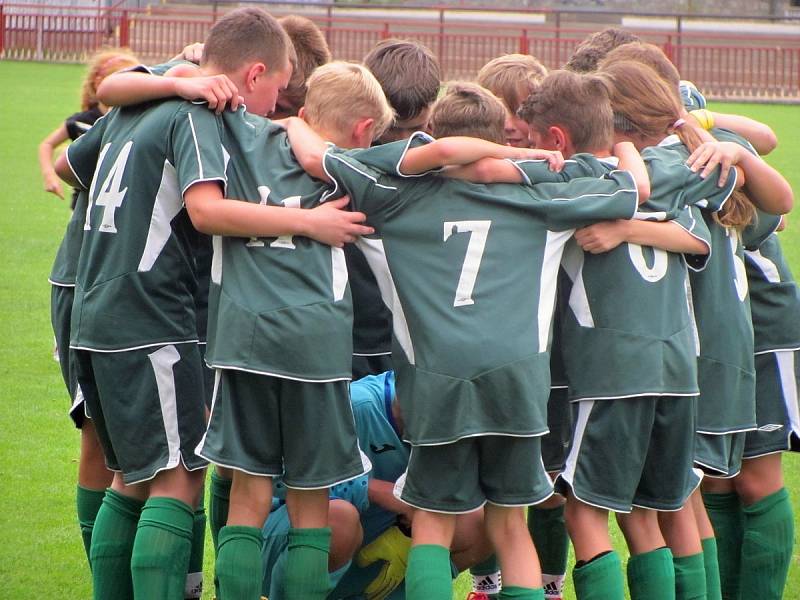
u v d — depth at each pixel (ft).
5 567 33.91
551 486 25.72
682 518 27.84
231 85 26.96
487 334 24.75
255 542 25.54
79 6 250.16
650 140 28.81
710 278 28.25
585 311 26.35
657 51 31.09
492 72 32.71
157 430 26.73
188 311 27.55
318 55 33.55
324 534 25.95
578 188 25.76
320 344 25.12
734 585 31.71
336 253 25.73
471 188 25.57
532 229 25.66
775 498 30.63
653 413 26.13
